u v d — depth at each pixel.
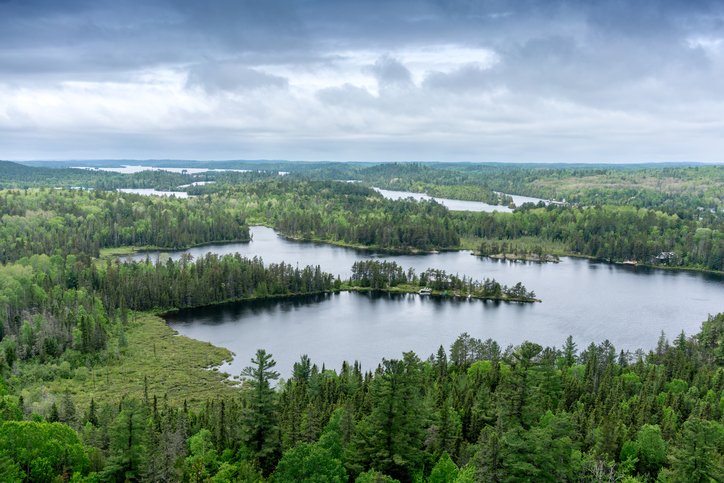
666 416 142.38
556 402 151.50
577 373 189.38
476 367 193.50
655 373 185.75
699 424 96.44
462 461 112.19
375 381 128.12
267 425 111.19
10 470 93.38
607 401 153.50
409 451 102.69
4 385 177.25
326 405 152.50
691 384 183.62
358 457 102.44
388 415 104.00
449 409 133.38
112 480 105.00
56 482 98.19
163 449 104.06
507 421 115.25
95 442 124.31
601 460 106.88
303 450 90.81
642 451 117.31
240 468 102.12
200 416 151.62
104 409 140.75
